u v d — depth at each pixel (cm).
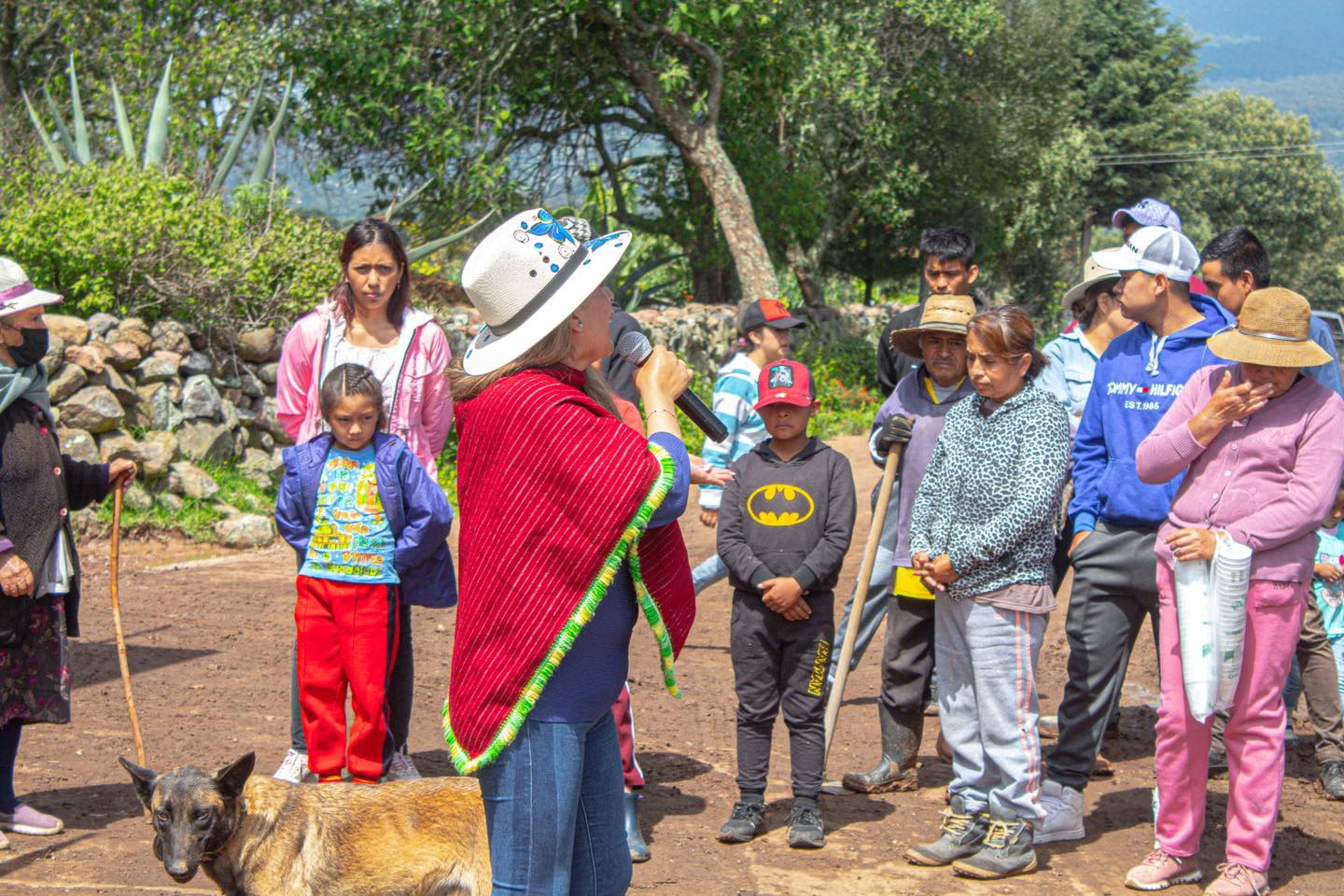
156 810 353
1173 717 432
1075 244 5462
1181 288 486
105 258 1105
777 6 2059
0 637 443
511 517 276
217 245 1181
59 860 438
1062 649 764
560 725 287
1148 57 5319
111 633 768
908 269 3481
